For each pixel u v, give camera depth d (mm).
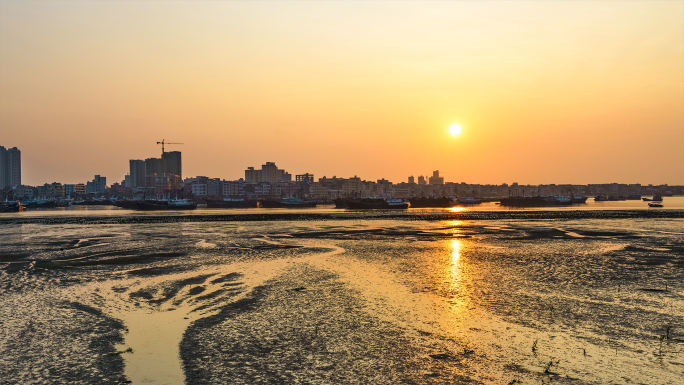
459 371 14008
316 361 14906
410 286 26875
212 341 16953
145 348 16203
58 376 13727
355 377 13586
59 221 103312
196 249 46188
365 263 36000
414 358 15141
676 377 13438
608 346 16234
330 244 50375
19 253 43594
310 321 19516
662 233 63094
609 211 147625
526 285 27141
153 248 47250
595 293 24922
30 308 21938
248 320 19734
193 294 24938
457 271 32125
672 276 30109
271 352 15773
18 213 177500
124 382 13273
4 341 17016
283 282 28234
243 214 135875
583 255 40531
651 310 21297
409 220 99375
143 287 26906
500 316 20266
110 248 47438
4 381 13367
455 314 20594
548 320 19625
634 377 13461
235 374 13859
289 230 71562
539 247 46750
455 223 87938
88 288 26672
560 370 14031
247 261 37438
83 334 17844
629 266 34312
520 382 13148
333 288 26344
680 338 17125
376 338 17234
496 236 59500
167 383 13188
